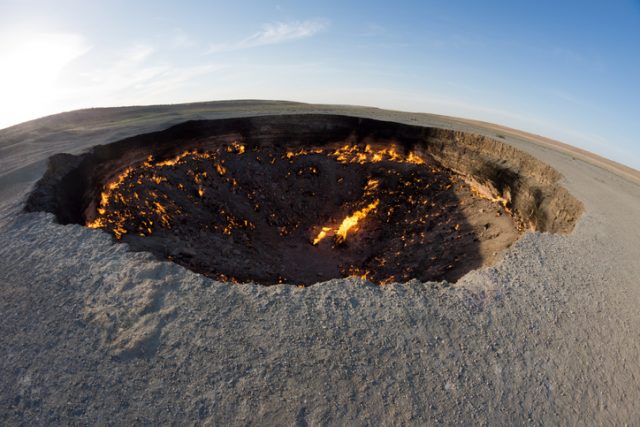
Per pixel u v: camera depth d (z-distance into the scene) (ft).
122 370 18.78
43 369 18.65
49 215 32.94
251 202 71.05
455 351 21.75
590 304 26.84
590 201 47.21
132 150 60.44
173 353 19.80
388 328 22.62
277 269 52.34
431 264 51.06
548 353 22.52
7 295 23.38
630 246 35.50
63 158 47.50
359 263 59.21
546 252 33.14
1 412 16.55
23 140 58.59
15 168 43.39
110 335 20.63
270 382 18.78
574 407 19.65
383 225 69.77
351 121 90.43
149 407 17.16
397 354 21.07
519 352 22.26
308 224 73.00
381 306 24.26
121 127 68.08
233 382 18.61
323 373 19.49
